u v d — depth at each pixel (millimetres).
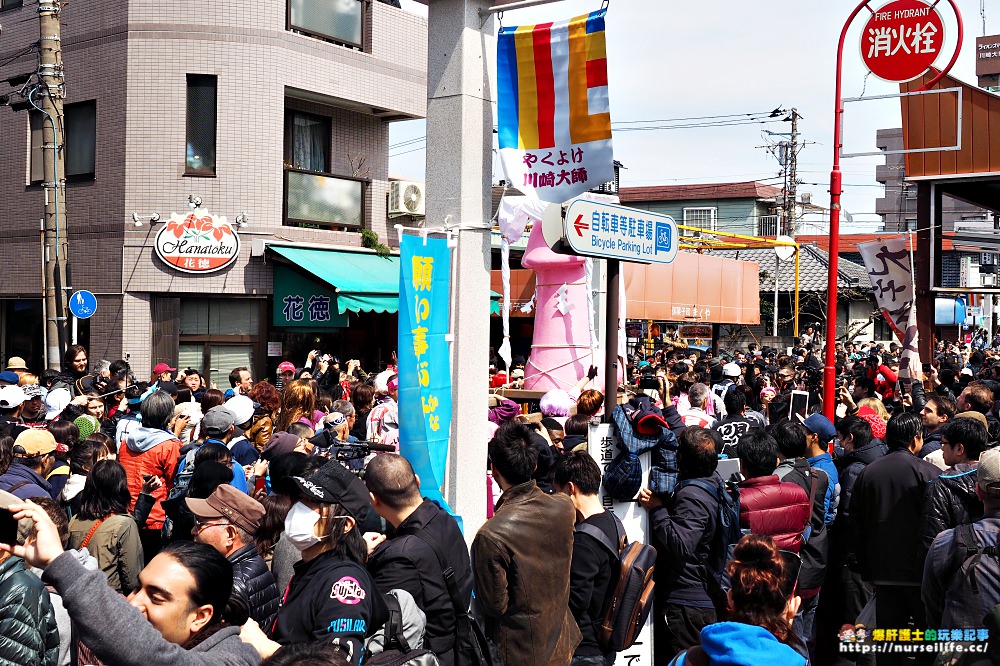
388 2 18766
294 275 15867
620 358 10633
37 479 5961
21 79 14398
